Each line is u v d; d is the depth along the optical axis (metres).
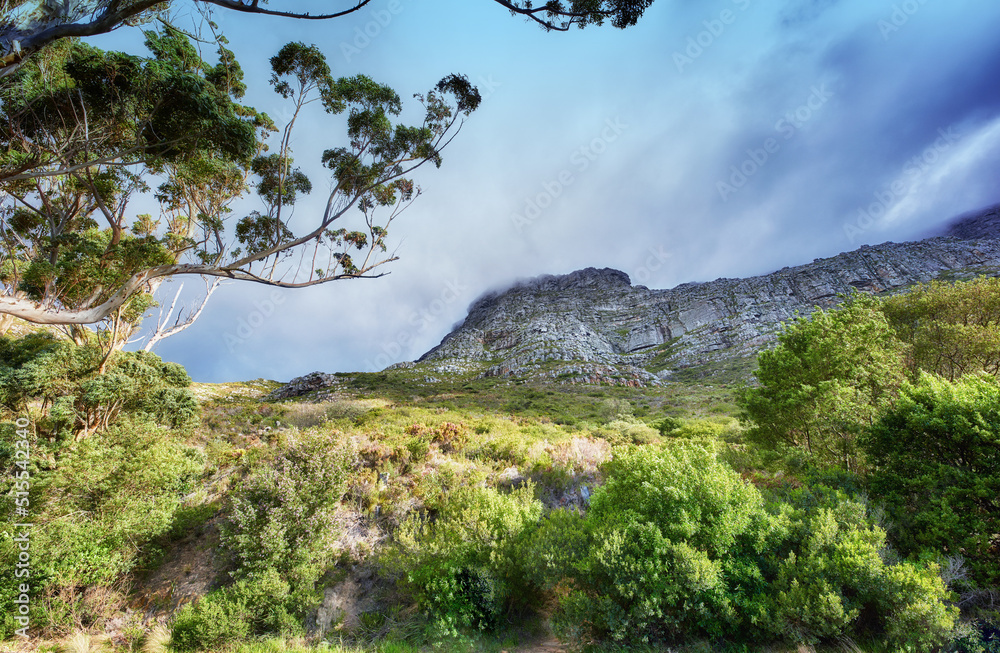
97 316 8.33
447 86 11.36
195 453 11.81
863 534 5.71
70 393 14.98
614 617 5.60
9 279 14.75
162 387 17.78
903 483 6.74
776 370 10.88
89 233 14.41
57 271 11.55
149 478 8.93
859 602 5.23
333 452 9.11
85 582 7.47
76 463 8.58
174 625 6.61
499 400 46.03
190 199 11.43
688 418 27.77
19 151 9.36
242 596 6.96
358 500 9.53
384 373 82.44
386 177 11.94
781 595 5.27
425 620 6.91
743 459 10.48
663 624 5.71
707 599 5.56
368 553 8.43
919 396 7.23
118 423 15.04
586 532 7.03
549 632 6.73
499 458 11.84
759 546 5.93
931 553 5.64
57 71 8.44
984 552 5.54
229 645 6.44
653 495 6.43
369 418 22.61
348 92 10.83
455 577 6.93
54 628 6.99
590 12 6.20
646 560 5.70
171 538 9.30
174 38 8.62
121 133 9.33
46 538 7.37
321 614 7.25
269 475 8.40
